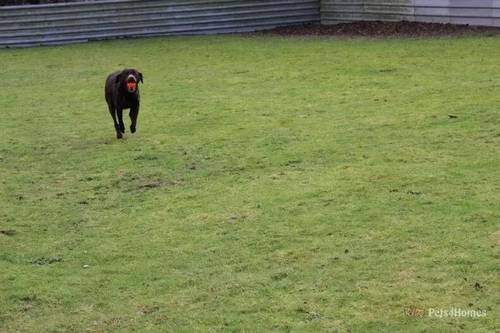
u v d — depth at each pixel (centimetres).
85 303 656
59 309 649
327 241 735
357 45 1955
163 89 1555
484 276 641
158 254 743
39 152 1144
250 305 626
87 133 1241
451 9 2120
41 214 880
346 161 974
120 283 688
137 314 629
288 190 885
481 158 938
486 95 1260
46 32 2361
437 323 576
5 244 796
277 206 838
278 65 1741
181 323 606
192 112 1327
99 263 735
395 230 745
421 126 1106
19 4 2536
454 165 921
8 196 951
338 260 693
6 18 2327
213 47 2117
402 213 787
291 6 2525
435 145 1009
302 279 663
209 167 1005
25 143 1202
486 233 722
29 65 1977
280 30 2461
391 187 864
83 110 1420
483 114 1139
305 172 947
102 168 1038
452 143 1011
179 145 1117
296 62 1762
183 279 684
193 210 852
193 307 631
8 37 2336
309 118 1216
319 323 589
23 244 795
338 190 870
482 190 831
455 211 780
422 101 1262
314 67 1677
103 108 1429
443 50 1744
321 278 661
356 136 1084
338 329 579
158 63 1892
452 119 1130
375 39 2047
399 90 1366
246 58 1880
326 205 828
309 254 711
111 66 1889
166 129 1220
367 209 806
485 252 682
